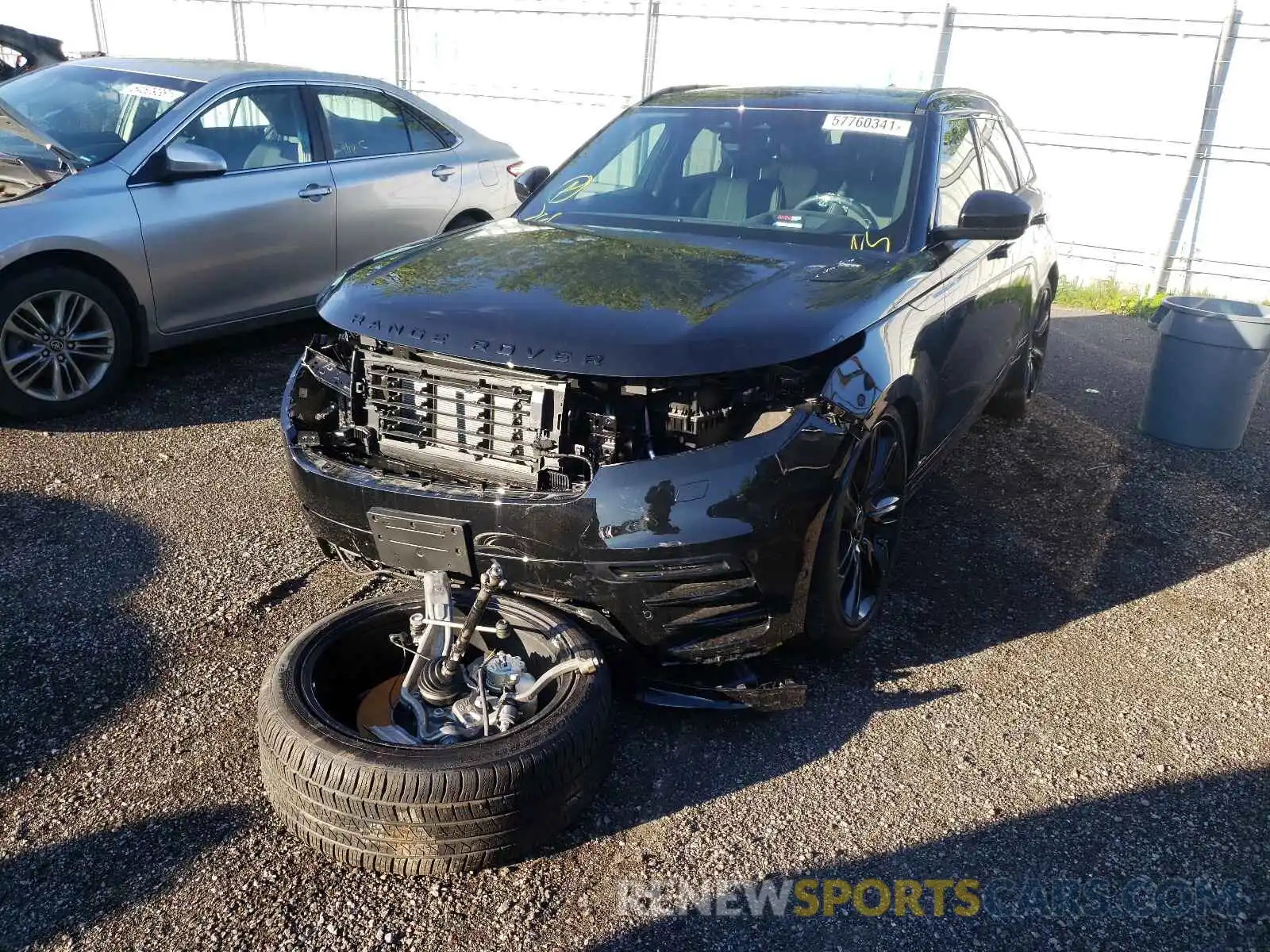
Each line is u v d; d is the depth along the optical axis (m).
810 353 2.78
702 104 4.49
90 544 3.85
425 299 2.99
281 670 2.57
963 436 4.51
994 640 3.57
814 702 3.13
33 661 3.11
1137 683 3.36
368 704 2.81
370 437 3.06
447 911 2.29
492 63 12.98
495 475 2.83
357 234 6.21
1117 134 10.26
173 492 4.34
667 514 2.65
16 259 4.64
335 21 13.95
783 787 2.75
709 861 2.48
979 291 4.12
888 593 3.85
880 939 2.29
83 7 16.34
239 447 4.87
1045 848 2.59
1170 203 10.16
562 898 2.34
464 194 6.91
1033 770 2.88
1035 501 4.89
